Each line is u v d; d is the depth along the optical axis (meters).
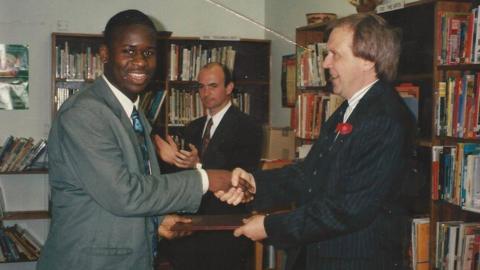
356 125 1.76
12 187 5.04
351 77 1.83
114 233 1.53
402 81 3.06
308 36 3.97
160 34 4.82
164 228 1.84
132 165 1.55
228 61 5.14
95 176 1.46
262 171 2.19
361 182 1.70
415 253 2.71
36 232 5.05
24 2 5.00
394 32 1.84
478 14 2.44
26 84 5.03
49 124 5.10
